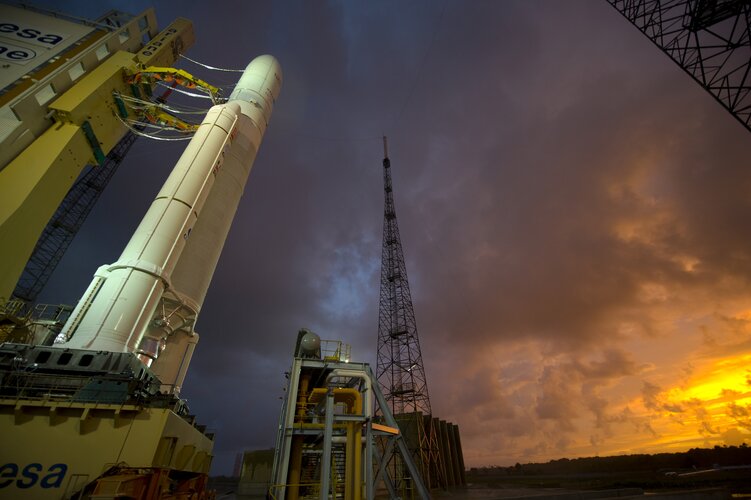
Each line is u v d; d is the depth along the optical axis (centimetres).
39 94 2919
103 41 3428
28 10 3372
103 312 2152
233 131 3412
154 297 2388
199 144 3094
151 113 3681
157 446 1669
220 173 3428
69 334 2117
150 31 3981
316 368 2317
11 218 2394
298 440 2091
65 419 1645
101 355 1930
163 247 2511
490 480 11575
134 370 1981
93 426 1656
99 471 1568
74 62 3142
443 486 5084
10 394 1694
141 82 3572
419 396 5747
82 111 3020
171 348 2897
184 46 4269
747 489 4753
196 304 2977
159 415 1752
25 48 3112
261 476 5716
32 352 1861
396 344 6325
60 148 2806
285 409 2159
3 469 1506
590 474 12600
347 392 2041
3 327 2198
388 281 6931
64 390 1764
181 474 2014
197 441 2309
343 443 2056
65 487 1516
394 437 2108
